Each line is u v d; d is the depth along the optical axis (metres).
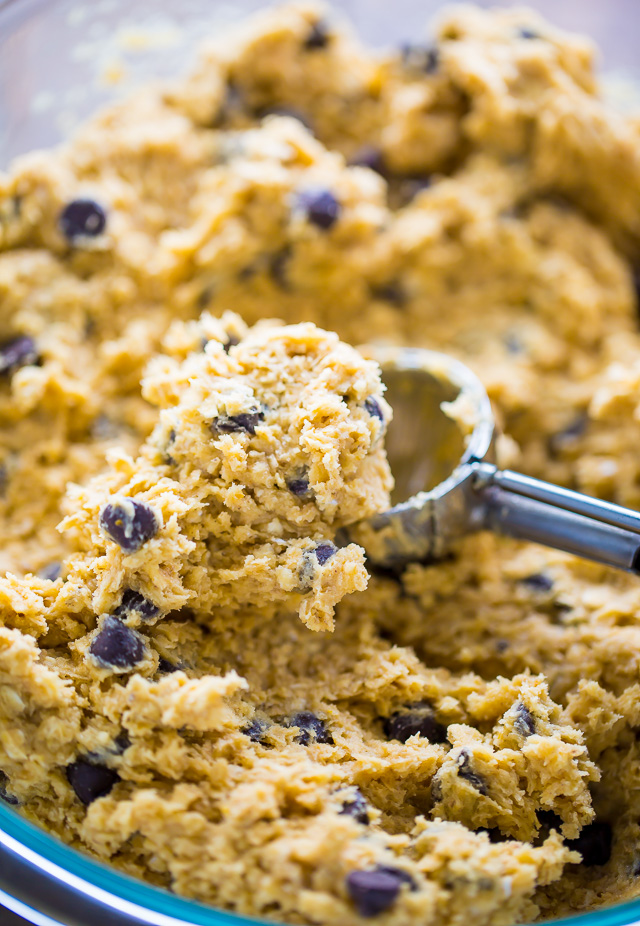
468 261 0.43
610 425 0.41
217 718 0.33
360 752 0.35
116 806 0.33
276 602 0.36
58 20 0.44
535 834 0.35
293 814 0.33
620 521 0.35
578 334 0.43
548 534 0.36
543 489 0.36
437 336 0.43
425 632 0.38
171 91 0.45
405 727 0.36
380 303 0.43
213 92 0.45
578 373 0.42
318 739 0.35
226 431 0.35
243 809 0.33
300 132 0.43
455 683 0.37
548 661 0.37
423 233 0.43
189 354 0.37
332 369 0.36
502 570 0.39
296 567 0.35
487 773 0.35
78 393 0.40
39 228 0.42
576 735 0.35
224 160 0.44
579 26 0.47
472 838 0.33
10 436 0.40
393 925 0.32
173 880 0.33
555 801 0.35
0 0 0.43
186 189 0.44
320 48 0.45
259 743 0.35
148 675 0.34
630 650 0.37
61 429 0.40
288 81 0.45
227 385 0.36
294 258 0.42
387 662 0.37
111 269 0.42
